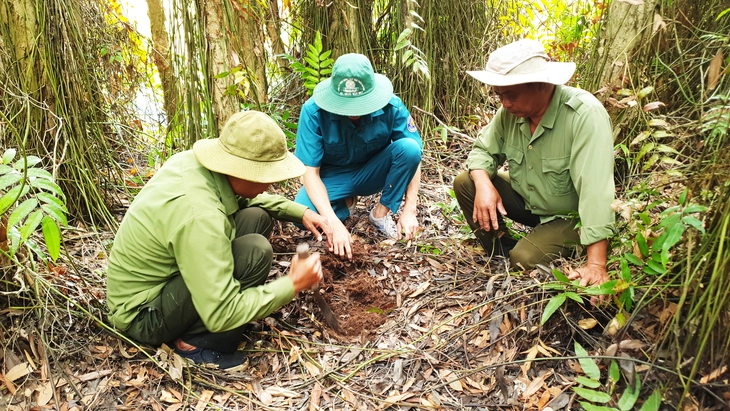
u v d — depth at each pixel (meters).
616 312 1.84
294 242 2.67
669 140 2.47
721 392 1.50
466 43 3.97
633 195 2.34
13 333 1.85
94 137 2.76
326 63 3.25
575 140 1.96
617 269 1.96
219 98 2.92
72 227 2.51
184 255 1.69
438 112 3.97
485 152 2.33
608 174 1.87
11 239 1.80
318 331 2.14
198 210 1.69
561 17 4.15
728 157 1.50
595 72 2.82
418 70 3.69
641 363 1.62
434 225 2.87
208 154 1.76
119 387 1.82
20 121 2.45
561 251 2.13
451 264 2.48
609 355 1.62
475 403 1.76
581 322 1.84
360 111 2.34
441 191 3.24
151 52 3.71
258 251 1.88
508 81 1.89
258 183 1.81
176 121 3.07
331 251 2.41
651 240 1.71
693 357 1.54
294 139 3.27
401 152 2.59
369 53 3.78
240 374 1.93
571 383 1.73
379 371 1.93
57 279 2.10
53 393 1.74
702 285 1.56
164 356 1.90
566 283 1.78
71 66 2.56
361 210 3.07
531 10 4.32
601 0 3.52
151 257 1.77
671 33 2.48
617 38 2.62
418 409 1.77
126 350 1.92
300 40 3.86
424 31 3.62
